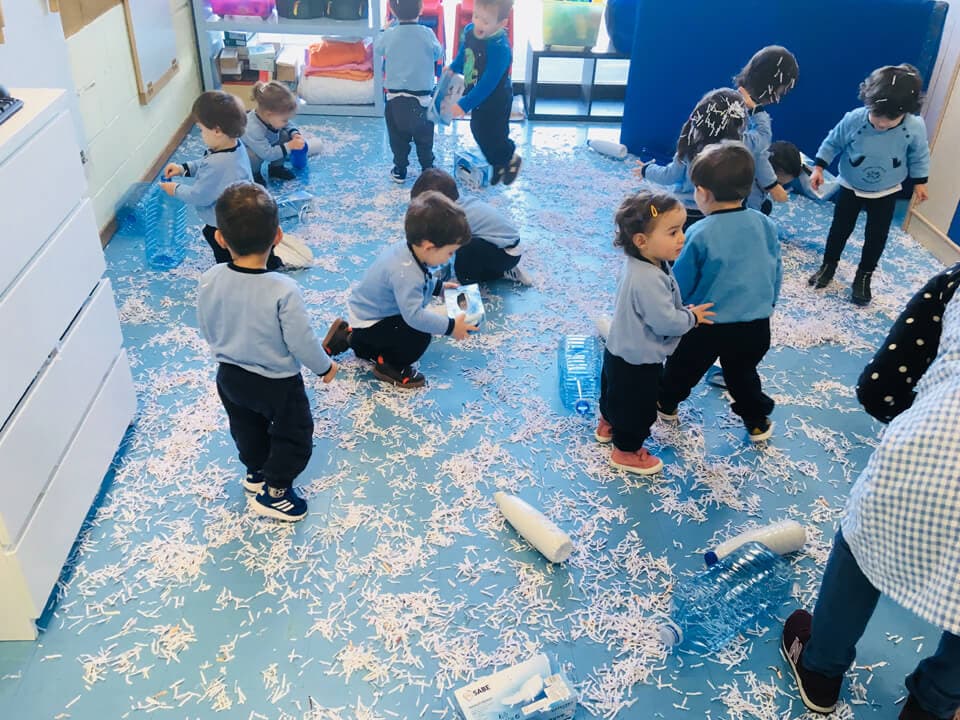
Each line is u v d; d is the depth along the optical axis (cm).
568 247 388
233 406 229
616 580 225
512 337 323
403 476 256
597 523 243
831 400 299
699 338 254
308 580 221
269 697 191
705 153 239
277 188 432
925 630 213
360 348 293
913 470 146
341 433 272
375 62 509
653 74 468
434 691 194
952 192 389
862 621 175
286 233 387
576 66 588
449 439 271
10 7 286
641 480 259
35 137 199
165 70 453
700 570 229
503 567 227
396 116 425
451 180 325
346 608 213
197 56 518
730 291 244
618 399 246
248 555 227
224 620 209
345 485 252
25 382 195
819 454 274
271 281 211
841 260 391
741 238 239
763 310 247
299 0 499
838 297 361
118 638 204
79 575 219
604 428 271
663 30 454
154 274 355
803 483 261
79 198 225
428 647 204
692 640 209
